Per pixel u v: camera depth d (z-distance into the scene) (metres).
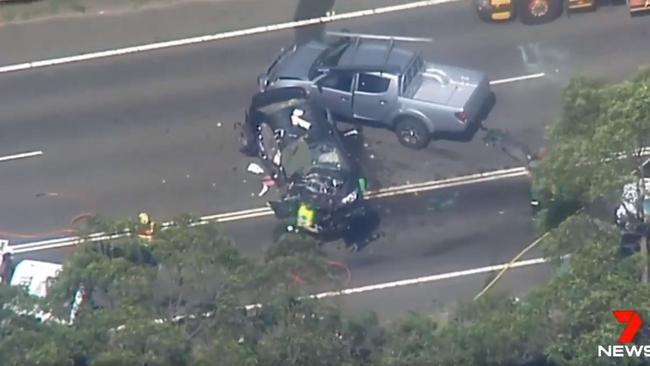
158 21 110.62
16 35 110.81
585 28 105.88
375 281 91.69
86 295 72.50
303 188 93.06
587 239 73.69
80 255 73.31
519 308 73.12
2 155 102.12
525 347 71.62
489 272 91.25
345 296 90.50
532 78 103.00
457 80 99.12
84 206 98.12
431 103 97.31
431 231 94.06
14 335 68.88
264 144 97.69
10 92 106.81
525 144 98.12
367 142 99.56
